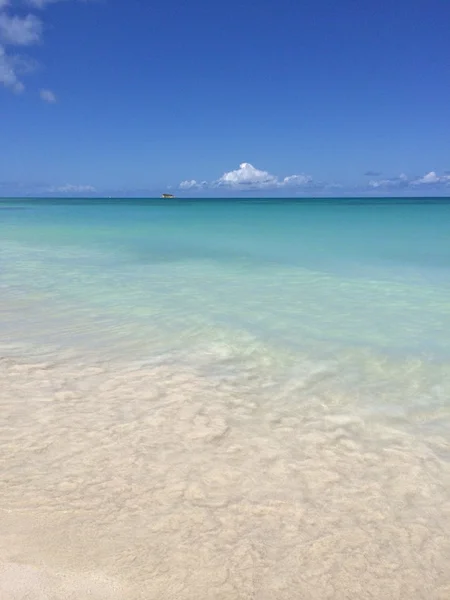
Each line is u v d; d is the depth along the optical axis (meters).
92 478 3.57
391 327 7.25
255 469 3.76
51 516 3.14
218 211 49.38
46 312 7.98
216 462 3.83
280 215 39.38
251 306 8.46
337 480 3.65
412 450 4.07
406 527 3.18
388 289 9.92
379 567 2.85
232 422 4.46
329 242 18.59
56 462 3.76
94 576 2.67
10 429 4.23
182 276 11.41
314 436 4.25
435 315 7.91
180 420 4.47
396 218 33.09
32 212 46.16
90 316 7.76
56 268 12.48
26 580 2.60
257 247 17.22
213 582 2.69
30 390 5.02
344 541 3.04
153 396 4.95
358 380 5.42
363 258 14.38
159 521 3.15
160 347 6.38
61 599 2.50
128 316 7.76
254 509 3.30
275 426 4.41
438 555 2.95
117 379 5.34
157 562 2.80
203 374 5.52
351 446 4.11
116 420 4.44
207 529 3.09
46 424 4.34
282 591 2.66
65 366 5.69
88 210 52.59
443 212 42.81
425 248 16.56
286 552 2.93
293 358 6.04
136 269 12.42
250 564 2.83
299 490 3.52
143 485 3.51
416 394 5.09
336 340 6.68
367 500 3.44
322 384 5.31
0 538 2.92
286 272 12.01
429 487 3.59
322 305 8.56
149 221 31.58
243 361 5.94
